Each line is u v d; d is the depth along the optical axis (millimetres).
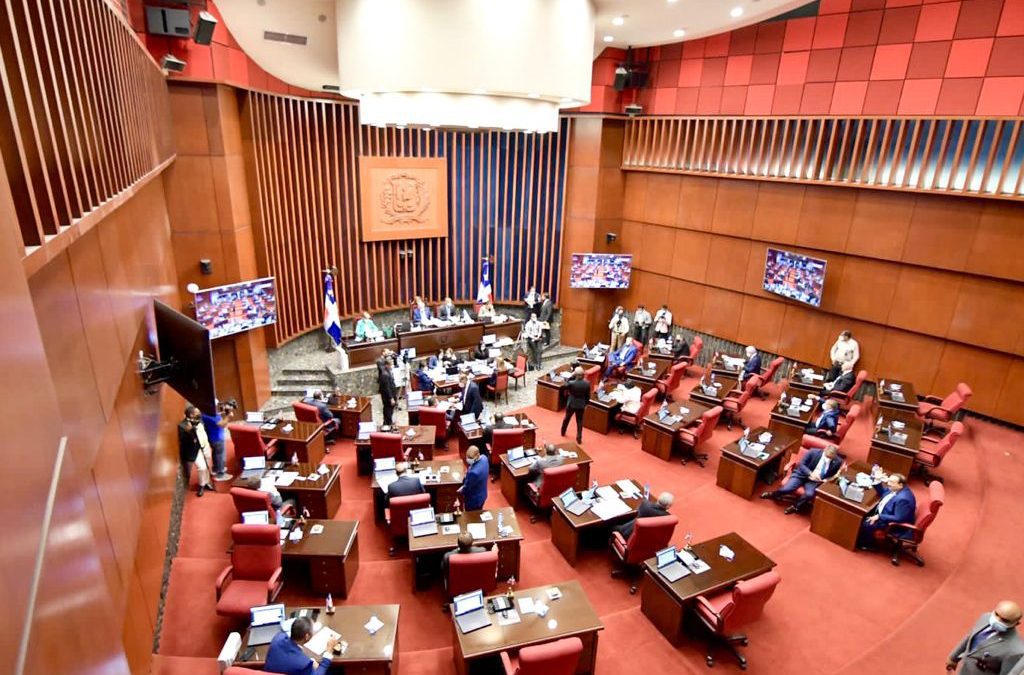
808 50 11516
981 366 10180
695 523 7941
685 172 13812
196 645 5641
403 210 14289
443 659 5551
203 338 5406
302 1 9570
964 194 9711
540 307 15430
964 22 9562
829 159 11438
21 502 1141
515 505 8344
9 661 899
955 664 4812
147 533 5363
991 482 8383
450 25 7742
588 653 5320
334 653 4859
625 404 10859
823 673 5473
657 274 15195
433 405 10758
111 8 4742
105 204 3828
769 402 12188
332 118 12969
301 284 13039
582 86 8742
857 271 11492
